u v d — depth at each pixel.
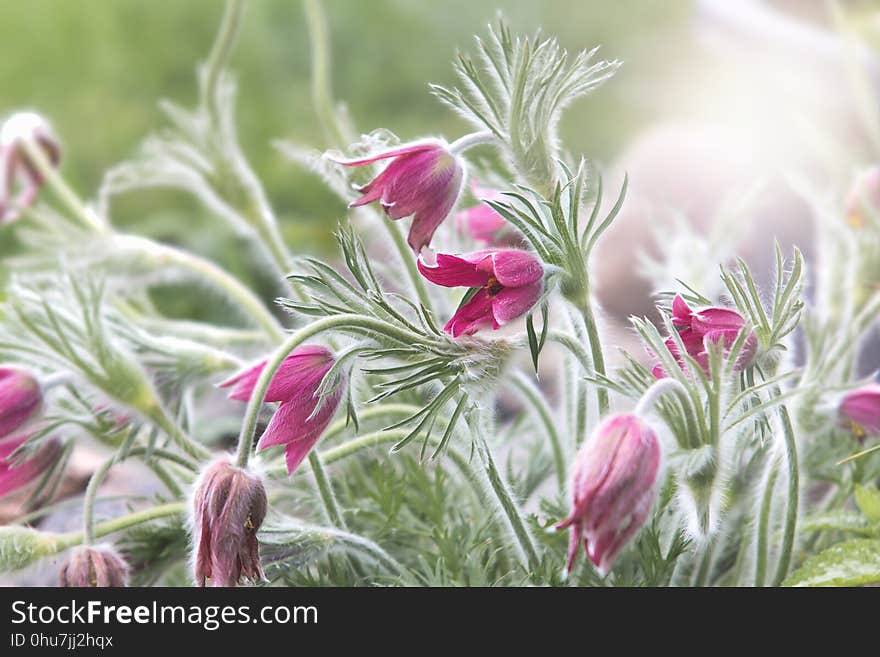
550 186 0.83
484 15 1.99
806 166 1.19
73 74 2.00
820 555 0.85
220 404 1.07
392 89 1.91
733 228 1.01
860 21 1.43
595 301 0.85
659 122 1.59
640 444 0.77
